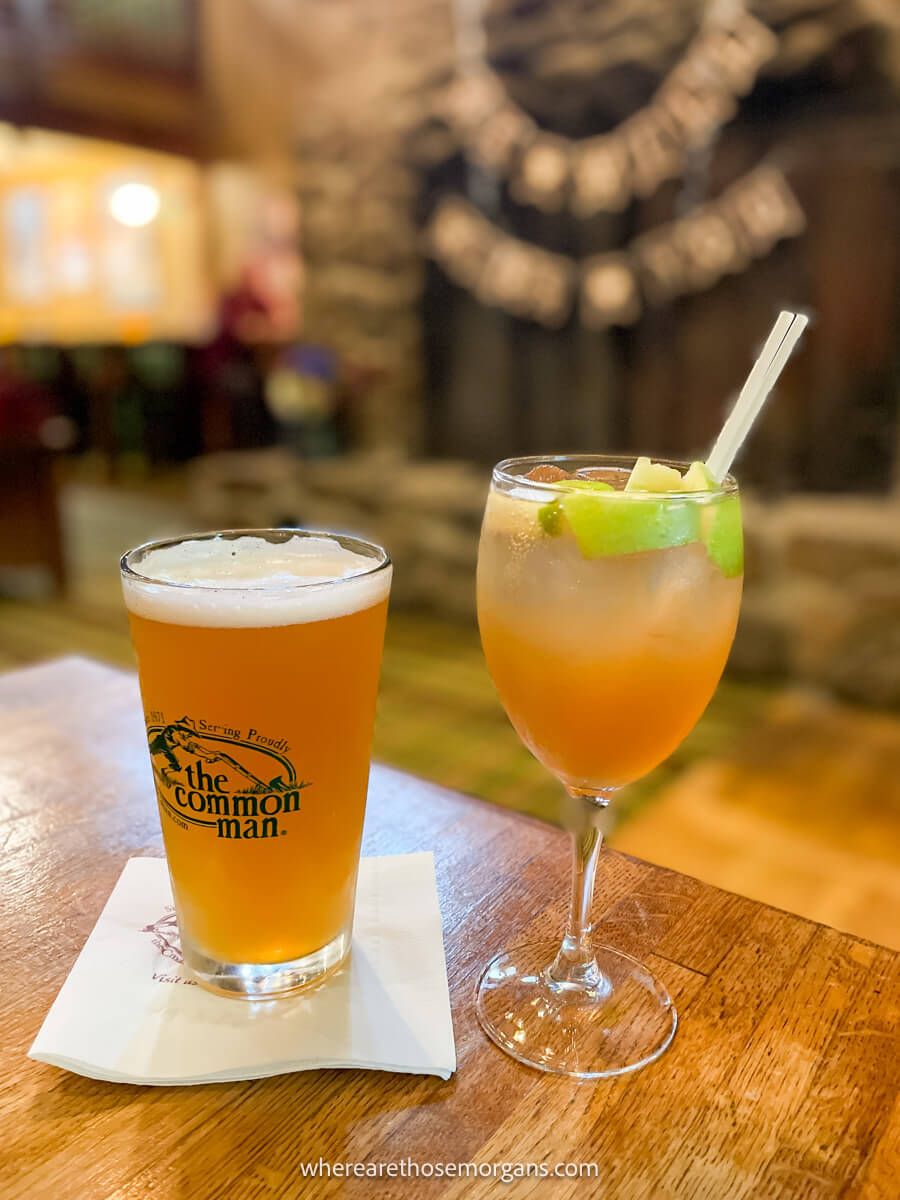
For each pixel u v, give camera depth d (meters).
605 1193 0.47
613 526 0.53
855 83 2.98
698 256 3.40
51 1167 0.48
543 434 3.92
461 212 3.84
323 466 4.30
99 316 8.18
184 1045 0.55
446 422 4.15
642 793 2.42
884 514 3.14
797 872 2.04
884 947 0.67
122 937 0.64
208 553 0.64
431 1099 0.53
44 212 8.08
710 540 0.55
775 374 0.59
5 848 0.75
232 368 6.55
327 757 0.55
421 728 2.85
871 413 3.19
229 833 0.55
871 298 3.11
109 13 5.29
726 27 3.11
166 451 7.56
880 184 3.02
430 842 0.78
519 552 0.57
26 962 0.63
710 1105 0.53
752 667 3.34
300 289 4.39
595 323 3.66
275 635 0.51
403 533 4.06
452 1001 0.61
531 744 0.62
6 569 4.39
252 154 5.56
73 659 1.12
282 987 0.59
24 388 4.53
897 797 2.41
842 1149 0.50
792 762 2.62
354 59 3.97
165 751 0.55
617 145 3.45
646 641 0.54
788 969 0.65
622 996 0.61
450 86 3.72
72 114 5.35
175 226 7.74
